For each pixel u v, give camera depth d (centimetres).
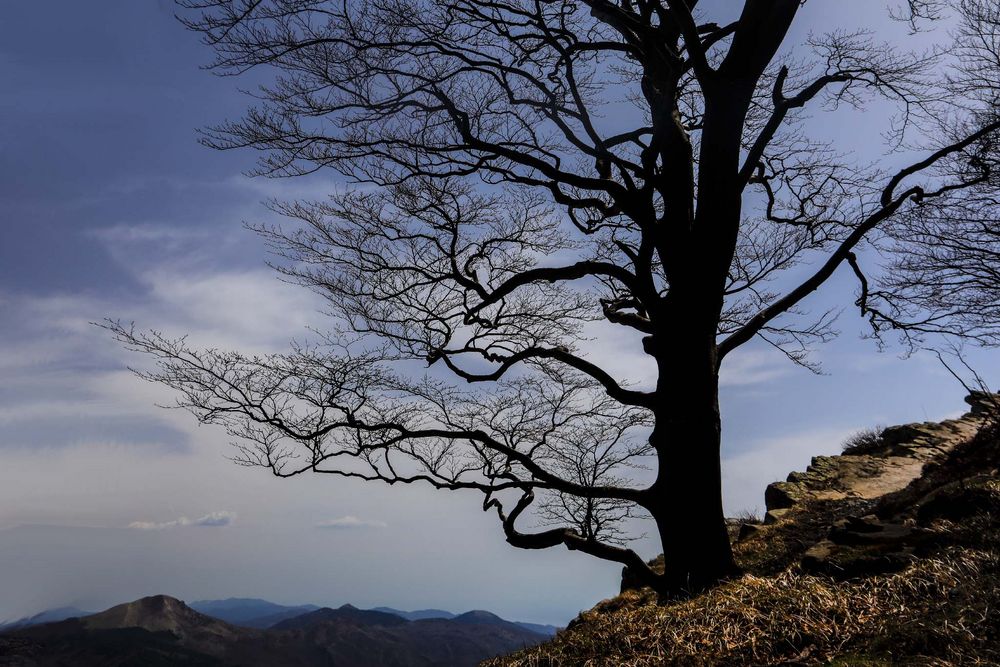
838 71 895
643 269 871
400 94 812
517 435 982
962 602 391
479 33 834
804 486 1475
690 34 781
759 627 459
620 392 853
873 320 1003
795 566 607
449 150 846
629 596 950
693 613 523
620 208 884
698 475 771
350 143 824
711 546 752
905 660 348
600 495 848
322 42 766
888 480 1395
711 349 809
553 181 886
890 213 843
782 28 773
